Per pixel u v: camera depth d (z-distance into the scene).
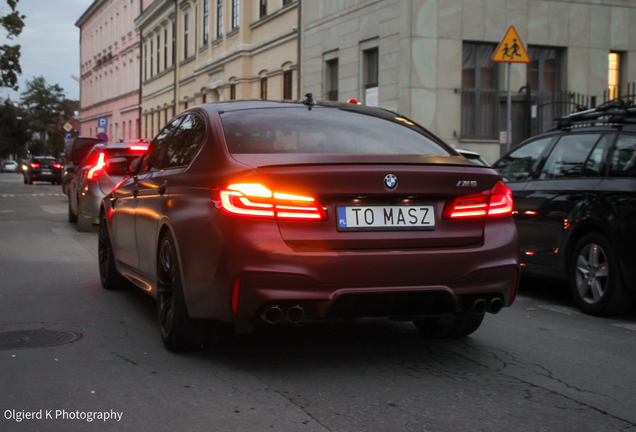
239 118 4.82
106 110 67.44
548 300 7.17
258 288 3.93
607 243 6.18
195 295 4.27
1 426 3.42
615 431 3.44
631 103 6.79
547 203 6.95
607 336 5.52
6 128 66.50
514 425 3.49
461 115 18.44
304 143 4.57
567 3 19.42
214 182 4.24
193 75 39.81
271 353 4.80
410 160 4.38
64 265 9.13
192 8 40.50
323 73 22.67
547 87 19.69
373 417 3.57
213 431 3.37
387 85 18.86
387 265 4.04
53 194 29.17
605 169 6.45
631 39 20.25
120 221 6.55
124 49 59.84
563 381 4.26
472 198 4.34
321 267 3.94
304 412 3.63
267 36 28.23
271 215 3.97
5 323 5.72
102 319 5.90
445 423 3.50
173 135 5.59
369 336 5.35
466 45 18.55
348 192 4.04
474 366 4.56
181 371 4.36
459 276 4.20
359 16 20.23
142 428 3.40
